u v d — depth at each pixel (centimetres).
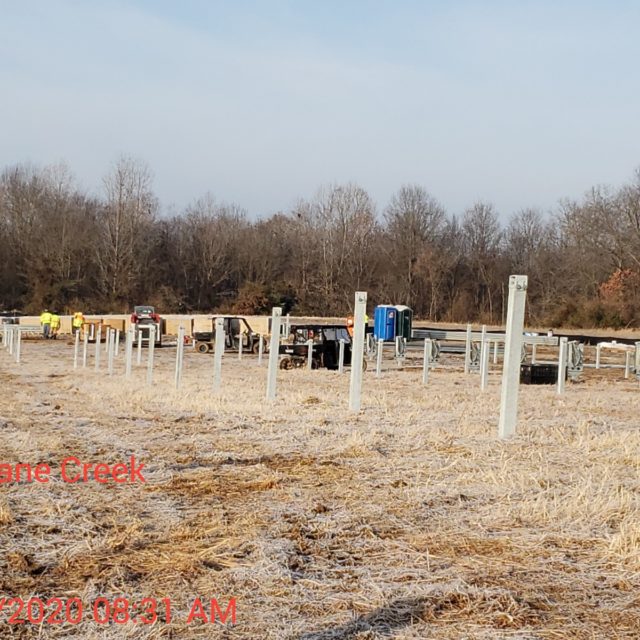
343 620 464
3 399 1666
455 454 964
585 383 2334
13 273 7800
